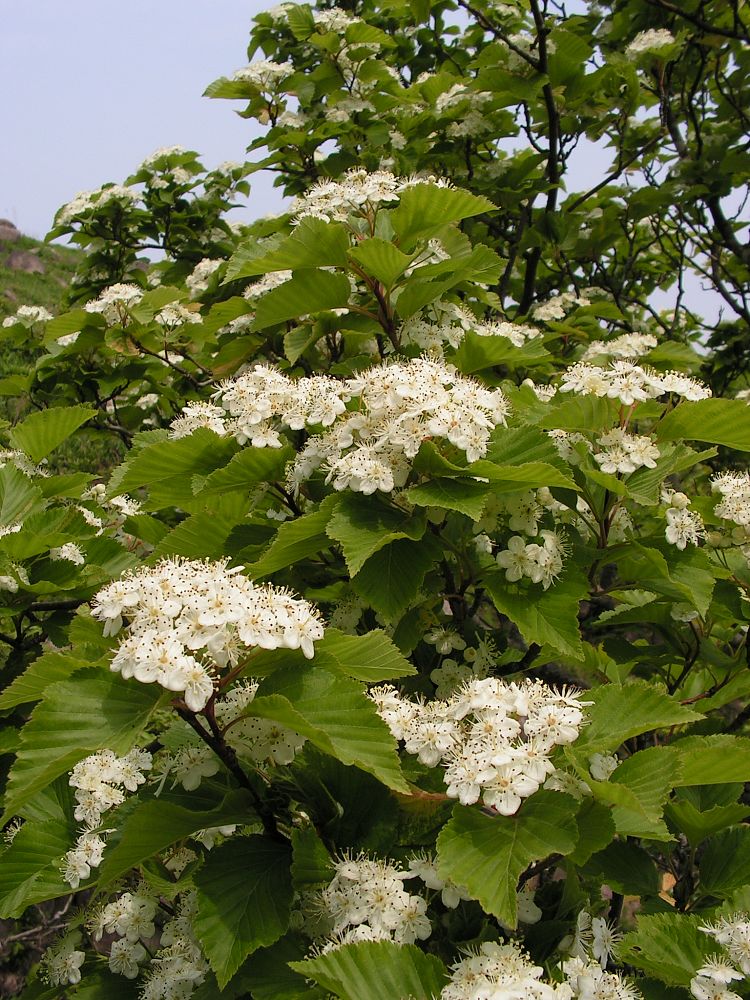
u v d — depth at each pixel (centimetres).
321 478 337
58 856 326
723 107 781
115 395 638
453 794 229
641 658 377
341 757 220
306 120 672
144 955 309
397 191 384
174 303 606
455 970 218
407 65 841
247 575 259
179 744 290
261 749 260
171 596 234
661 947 247
